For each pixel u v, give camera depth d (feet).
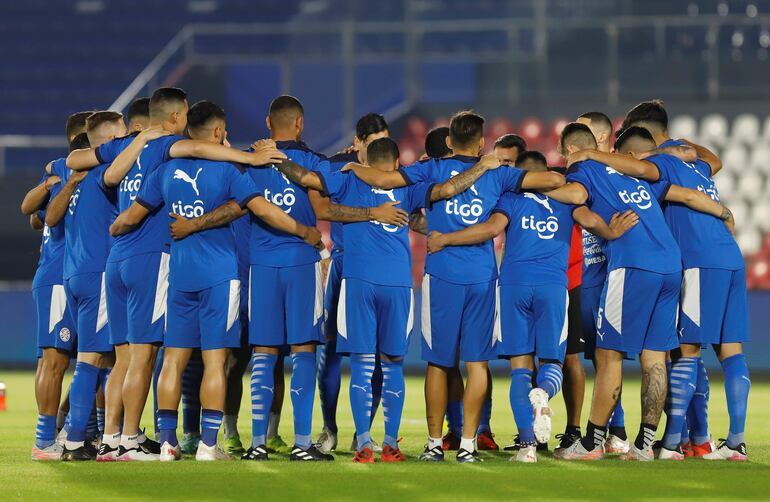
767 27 238.89
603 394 89.04
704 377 93.61
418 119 238.48
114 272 88.33
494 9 246.88
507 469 81.76
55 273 93.09
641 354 89.51
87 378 89.81
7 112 304.30
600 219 88.74
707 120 232.94
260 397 88.17
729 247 91.56
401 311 88.69
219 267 86.28
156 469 81.20
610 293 88.89
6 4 326.85
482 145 91.45
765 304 222.28
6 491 71.31
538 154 94.17
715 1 248.52
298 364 88.74
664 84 236.43
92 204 91.04
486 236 87.35
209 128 88.17
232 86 241.14
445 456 91.76
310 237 88.28
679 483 75.00
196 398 95.30
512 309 88.12
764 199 230.89
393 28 245.24
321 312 89.25
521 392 87.86
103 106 308.19
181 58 250.37
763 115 231.71
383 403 88.58
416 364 232.12
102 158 90.68
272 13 323.16
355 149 99.35
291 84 240.12
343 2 252.62
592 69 237.45
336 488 72.28
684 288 91.25
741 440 89.86
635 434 112.98
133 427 87.40
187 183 85.81
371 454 86.43
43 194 95.09
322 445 96.99
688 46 238.27
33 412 138.51
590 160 91.20
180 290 86.33
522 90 238.07
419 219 97.81
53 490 71.72
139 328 87.40
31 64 314.55
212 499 68.23
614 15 247.09
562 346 88.63
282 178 89.71
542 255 88.53
